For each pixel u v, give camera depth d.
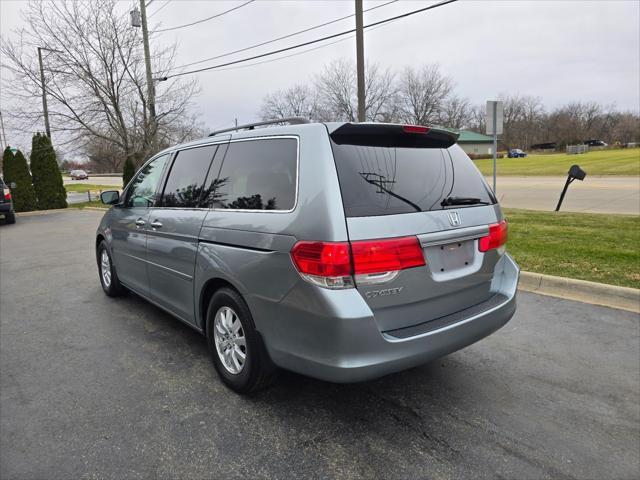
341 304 2.24
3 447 2.50
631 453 2.39
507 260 3.20
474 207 2.89
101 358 3.67
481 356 3.58
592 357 3.53
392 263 2.35
